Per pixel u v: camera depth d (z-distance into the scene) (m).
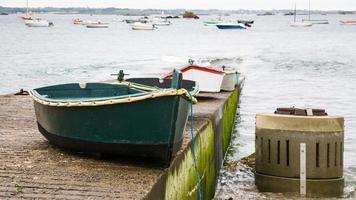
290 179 10.60
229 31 141.88
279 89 31.50
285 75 38.78
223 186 12.41
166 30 144.88
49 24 149.62
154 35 112.12
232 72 20.84
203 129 10.93
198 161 10.12
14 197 6.58
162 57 50.72
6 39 83.25
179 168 8.41
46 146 9.39
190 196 9.31
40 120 9.51
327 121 10.47
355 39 95.88
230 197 11.27
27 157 8.55
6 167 7.92
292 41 90.06
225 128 16.31
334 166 10.56
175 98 7.42
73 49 61.56
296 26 177.62
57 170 7.79
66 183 7.16
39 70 37.19
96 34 112.50
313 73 39.88
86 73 35.56
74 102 8.12
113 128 7.87
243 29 147.75
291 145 10.54
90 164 8.15
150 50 62.53
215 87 18.12
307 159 10.48
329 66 44.91
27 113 13.08
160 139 7.62
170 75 16.53
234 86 21.67
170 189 7.89
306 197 10.52
